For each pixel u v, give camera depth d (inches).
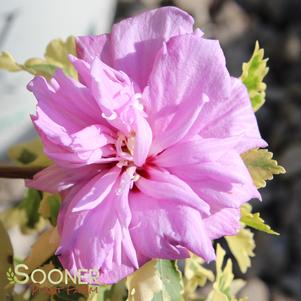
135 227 9.9
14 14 15.7
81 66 10.1
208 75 10.0
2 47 16.2
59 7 16.4
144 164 10.4
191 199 9.7
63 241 9.9
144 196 10.1
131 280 11.2
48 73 12.0
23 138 18.3
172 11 10.4
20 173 12.0
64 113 10.1
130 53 10.5
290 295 22.5
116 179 10.1
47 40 16.7
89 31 18.1
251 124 10.4
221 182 9.9
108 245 9.7
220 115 10.3
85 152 9.8
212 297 12.1
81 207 9.7
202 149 9.9
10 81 16.7
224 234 10.2
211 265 19.3
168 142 10.1
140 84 10.5
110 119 9.9
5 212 14.7
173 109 10.1
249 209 12.1
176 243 9.7
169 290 11.3
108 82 9.8
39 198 14.3
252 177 11.2
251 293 21.7
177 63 10.0
